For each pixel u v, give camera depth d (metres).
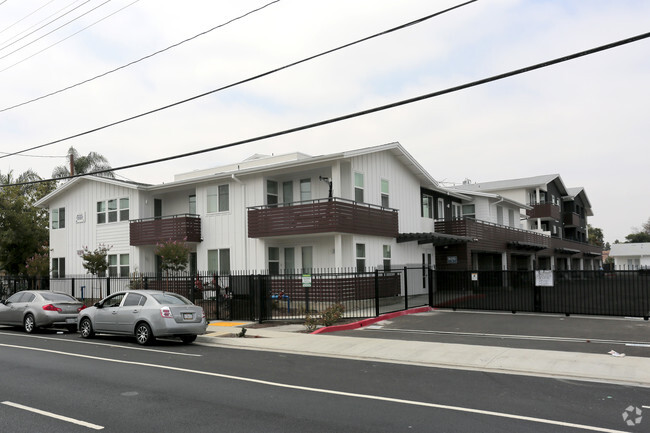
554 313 18.84
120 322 14.43
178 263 23.50
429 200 30.36
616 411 6.96
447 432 6.02
